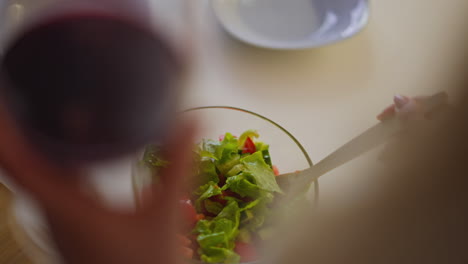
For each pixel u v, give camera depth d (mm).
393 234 663
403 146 688
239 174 634
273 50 770
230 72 753
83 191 350
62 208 341
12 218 605
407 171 691
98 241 366
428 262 664
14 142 327
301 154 651
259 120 661
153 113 360
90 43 395
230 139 658
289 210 622
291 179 639
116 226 367
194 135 355
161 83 375
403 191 687
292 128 733
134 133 361
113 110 366
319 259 646
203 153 633
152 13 418
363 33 800
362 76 770
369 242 665
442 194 675
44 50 402
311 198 626
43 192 332
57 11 415
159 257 393
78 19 411
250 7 778
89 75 378
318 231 662
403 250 661
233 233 604
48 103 377
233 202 616
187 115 356
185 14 428
